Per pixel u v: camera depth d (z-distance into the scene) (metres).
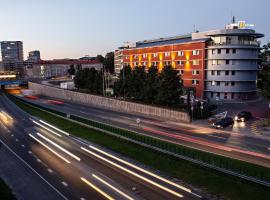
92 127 48.00
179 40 91.50
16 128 52.12
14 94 127.31
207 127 47.38
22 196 24.34
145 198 22.98
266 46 91.19
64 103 90.75
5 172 30.00
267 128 45.19
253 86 76.62
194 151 33.31
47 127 52.28
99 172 28.98
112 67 195.62
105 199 23.14
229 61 72.62
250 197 22.05
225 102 71.94
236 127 46.59
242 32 72.00
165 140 39.16
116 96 81.06
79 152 36.06
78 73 104.50
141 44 117.50
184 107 59.31
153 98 64.44
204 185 24.78
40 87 128.00
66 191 24.92
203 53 75.62
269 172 26.17
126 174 28.20
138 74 69.81
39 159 33.84
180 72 83.69
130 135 41.50
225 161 29.39
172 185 25.23
